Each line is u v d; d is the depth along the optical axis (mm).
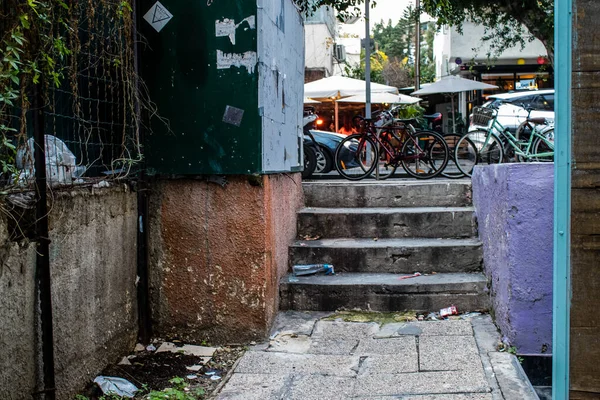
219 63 4461
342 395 3617
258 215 4543
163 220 4641
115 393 3635
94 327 3791
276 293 5062
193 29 4488
